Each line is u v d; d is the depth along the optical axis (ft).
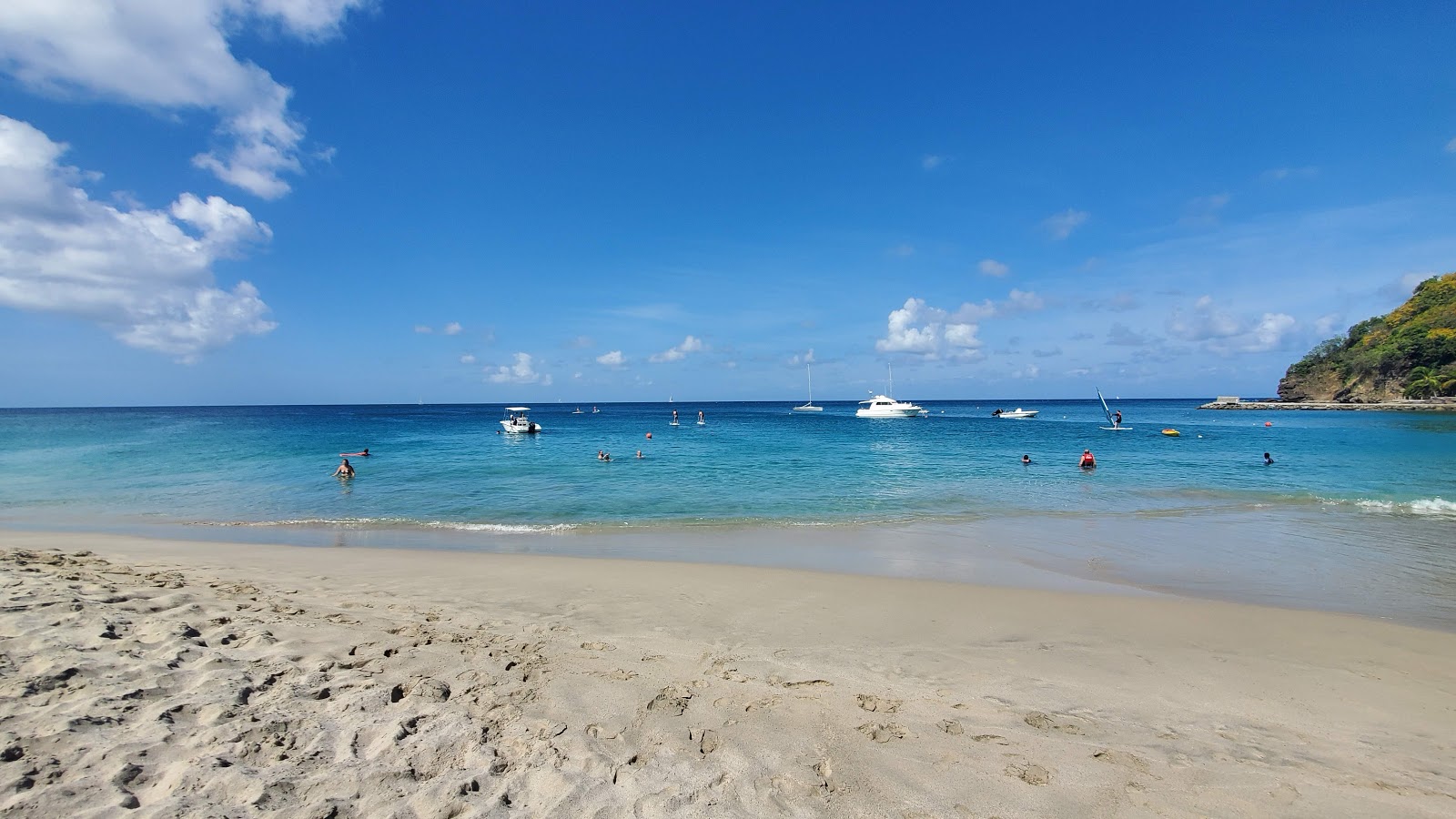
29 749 11.12
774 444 126.31
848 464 87.04
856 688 16.79
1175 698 17.02
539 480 70.90
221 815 9.82
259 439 142.72
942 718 15.11
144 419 288.51
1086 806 11.53
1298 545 38.47
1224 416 283.79
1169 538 40.60
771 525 45.29
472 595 25.91
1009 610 24.85
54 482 69.15
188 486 66.18
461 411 496.64
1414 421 204.44
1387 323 318.86
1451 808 11.98
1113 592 28.50
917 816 11.01
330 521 47.14
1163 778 12.67
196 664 15.35
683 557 35.40
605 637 20.39
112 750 11.32
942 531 43.16
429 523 45.98
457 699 14.70
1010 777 12.44
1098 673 18.61
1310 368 346.74
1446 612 25.95
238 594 23.93
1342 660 20.17
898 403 247.70
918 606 25.14
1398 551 36.73
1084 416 294.05
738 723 14.30
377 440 140.97
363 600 24.39
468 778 11.35
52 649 15.42
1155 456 98.78
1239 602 27.02
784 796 11.40
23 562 27.09
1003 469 81.56
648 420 275.80
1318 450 107.96
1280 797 12.14
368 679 15.42
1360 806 11.94
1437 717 16.31
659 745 13.03
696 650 19.45
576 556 35.29
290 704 13.75
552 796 11.00
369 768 11.48
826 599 26.04
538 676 16.42
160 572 27.89
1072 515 49.14
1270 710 16.46
